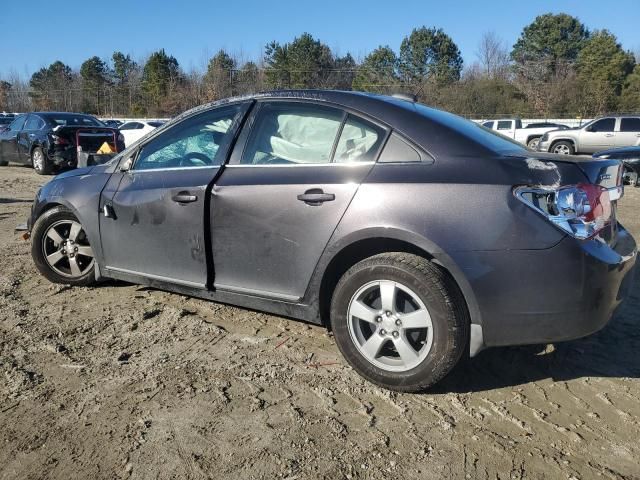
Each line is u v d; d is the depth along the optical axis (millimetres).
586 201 2854
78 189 4445
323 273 3256
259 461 2541
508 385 3221
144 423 2816
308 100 3562
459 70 54250
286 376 3291
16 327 3934
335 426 2807
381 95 3623
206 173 3748
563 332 2863
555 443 2691
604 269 2848
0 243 6273
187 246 3785
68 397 3053
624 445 2682
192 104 48938
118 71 67062
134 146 4281
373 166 3188
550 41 55969
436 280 2895
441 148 3096
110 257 4289
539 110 44531
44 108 58594
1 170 15086
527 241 2799
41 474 2459
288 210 3326
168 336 3814
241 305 3658
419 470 2492
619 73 47500
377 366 3123
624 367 3449
